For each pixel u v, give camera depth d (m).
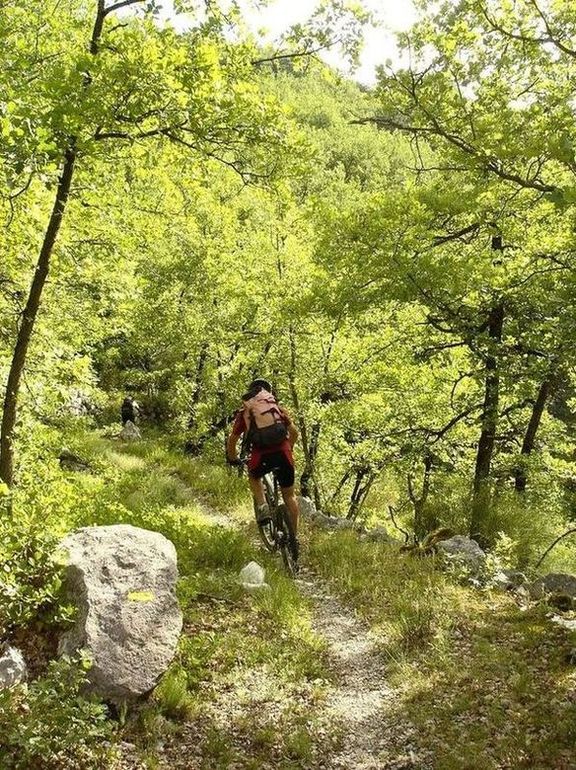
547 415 19.02
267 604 7.30
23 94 5.80
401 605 7.55
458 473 15.28
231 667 5.94
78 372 9.98
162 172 8.17
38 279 7.79
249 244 20.98
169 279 24.33
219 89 6.52
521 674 5.82
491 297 11.80
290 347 18.75
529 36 8.44
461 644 6.60
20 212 6.86
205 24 6.95
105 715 4.79
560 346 10.36
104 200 8.53
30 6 7.38
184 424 27.61
